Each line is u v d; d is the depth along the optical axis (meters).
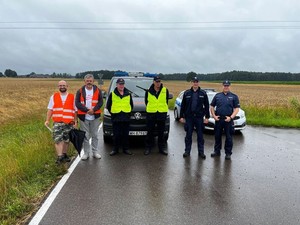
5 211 4.45
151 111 8.04
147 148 8.29
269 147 9.41
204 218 4.37
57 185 5.69
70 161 7.43
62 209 4.62
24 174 6.04
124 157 7.90
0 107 18.25
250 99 26.44
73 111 7.06
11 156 7.08
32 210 4.58
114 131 8.09
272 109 17.38
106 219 4.30
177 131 12.29
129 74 13.54
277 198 5.17
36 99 26.98
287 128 13.74
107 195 5.21
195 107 7.92
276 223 4.23
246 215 4.48
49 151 7.80
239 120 11.75
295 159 7.91
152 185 5.76
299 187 5.75
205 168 6.97
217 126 8.05
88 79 7.45
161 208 4.70
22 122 13.13
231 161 7.65
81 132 7.06
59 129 6.91
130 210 4.61
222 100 7.95
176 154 8.30
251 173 6.62
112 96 7.99
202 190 5.52
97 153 7.86
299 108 17.48
